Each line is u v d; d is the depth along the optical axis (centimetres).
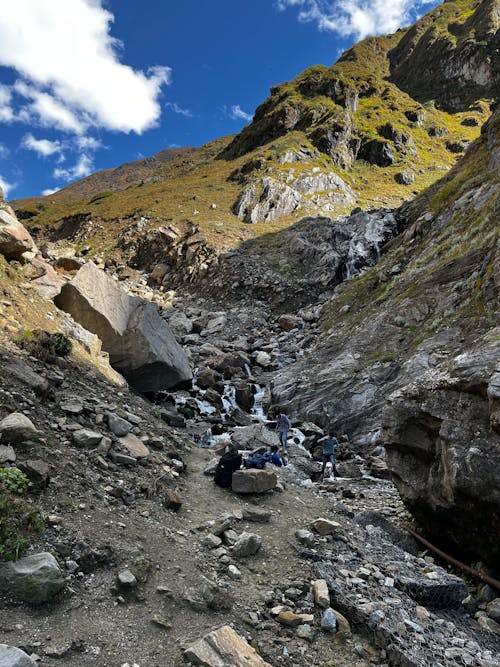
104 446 792
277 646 470
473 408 736
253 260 4125
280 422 1527
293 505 877
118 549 546
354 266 3575
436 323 1786
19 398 788
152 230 4969
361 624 521
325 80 8394
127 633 436
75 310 1394
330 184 5847
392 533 866
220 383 2133
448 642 522
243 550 635
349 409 1747
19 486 562
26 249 1330
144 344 1458
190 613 487
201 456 1061
